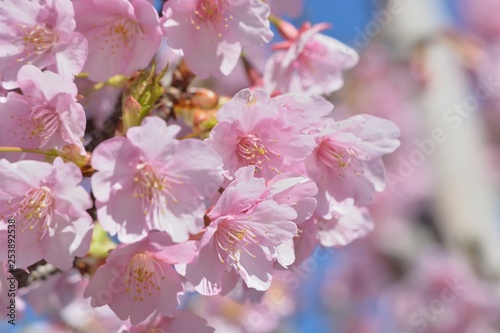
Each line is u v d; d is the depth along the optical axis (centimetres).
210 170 31
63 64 32
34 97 32
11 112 32
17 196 31
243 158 32
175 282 32
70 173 30
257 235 32
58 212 31
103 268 31
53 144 32
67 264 31
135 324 32
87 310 42
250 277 32
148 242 31
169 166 31
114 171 31
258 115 32
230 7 34
